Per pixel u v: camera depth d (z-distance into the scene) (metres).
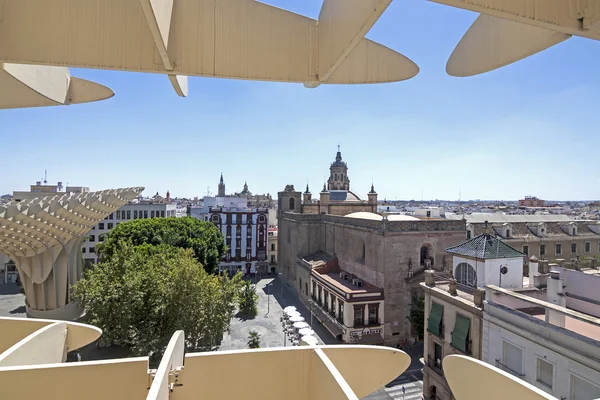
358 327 33.00
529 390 4.82
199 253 45.22
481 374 5.53
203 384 5.04
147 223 45.97
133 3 4.95
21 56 4.78
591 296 17.11
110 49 4.93
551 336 13.88
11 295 53.22
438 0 3.45
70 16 4.84
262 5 5.48
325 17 5.43
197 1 5.13
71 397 4.59
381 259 34.44
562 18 3.91
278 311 45.22
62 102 7.47
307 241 54.81
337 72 6.15
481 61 6.59
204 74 5.20
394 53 6.40
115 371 4.73
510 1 3.65
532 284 21.66
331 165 93.62
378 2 3.53
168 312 23.56
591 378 12.30
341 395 4.18
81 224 32.19
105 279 24.34
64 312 31.66
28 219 25.91
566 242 51.22
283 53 5.62
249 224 74.62
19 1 4.77
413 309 32.34
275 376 5.32
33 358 5.45
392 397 25.11
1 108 6.91
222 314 26.09
